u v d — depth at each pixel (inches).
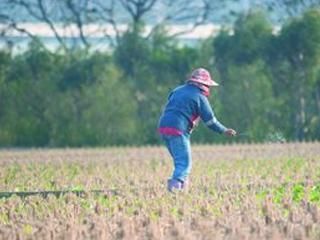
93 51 4539.9
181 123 1701.5
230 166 2326.5
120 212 1393.9
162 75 4512.8
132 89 4483.3
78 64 4468.5
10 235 1210.6
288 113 4311.0
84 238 1179.3
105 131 4414.4
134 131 4407.0
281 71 4338.1
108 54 4557.1
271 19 4591.5
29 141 4473.4
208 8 5300.2
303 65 4303.6
